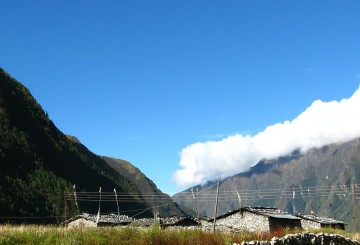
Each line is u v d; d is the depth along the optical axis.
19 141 162.75
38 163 159.50
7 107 181.50
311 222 68.38
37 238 21.23
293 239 28.47
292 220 57.03
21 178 136.75
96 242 21.55
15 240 20.81
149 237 23.61
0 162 136.38
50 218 115.50
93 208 157.00
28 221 106.94
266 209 61.19
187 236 25.39
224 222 59.41
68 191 147.12
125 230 24.12
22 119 187.00
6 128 164.00
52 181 150.50
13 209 108.31
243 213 57.47
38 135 186.62
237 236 27.67
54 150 189.38
